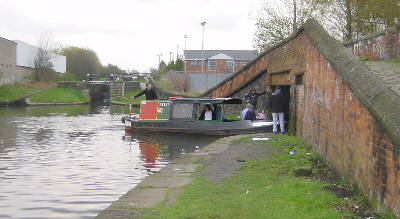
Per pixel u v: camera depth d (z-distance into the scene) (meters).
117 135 20.12
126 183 9.80
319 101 9.80
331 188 6.98
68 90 66.19
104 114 37.72
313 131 10.60
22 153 14.60
